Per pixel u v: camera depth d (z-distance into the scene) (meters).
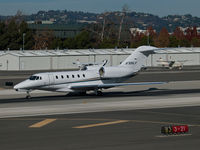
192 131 65.62
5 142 57.88
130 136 61.59
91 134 63.38
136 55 132.88
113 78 127.75
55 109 91.81
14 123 73.81
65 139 59.66
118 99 111.88
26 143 57.12
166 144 55.94
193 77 196.50
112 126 70.50
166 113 86.38
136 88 146.75
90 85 120.50
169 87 149.88
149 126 70.56
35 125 71.69
